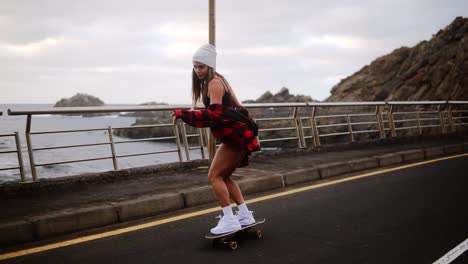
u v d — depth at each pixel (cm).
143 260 373
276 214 527
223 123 388
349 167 835
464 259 369
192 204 569
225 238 401
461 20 3456
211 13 691
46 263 367
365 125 2998
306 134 3019
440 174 793
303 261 368
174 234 449
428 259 370
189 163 778
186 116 375
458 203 568
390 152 979
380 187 682
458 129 1677
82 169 1870
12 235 413
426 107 2944
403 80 3525
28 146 597
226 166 407
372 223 482
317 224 481
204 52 394
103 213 479
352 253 387
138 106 687
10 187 563
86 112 625
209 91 393
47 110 591
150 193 555
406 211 532
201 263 365
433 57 3319
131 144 3192
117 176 670
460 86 2945
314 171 760
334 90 4541
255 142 400
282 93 6066
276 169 744
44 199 527
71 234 449
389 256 378
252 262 367
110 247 408
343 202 584
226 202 404
